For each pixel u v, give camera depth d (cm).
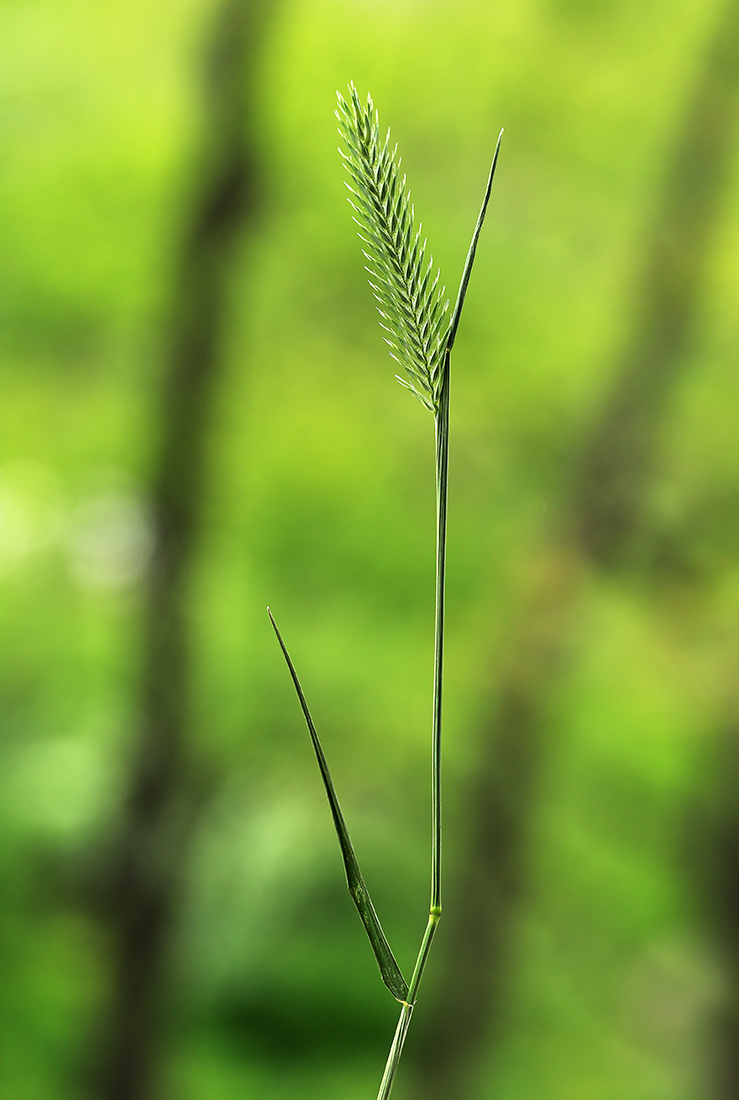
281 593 635
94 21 585
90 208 593
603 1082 554
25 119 593
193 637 610
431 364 73
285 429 620
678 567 575
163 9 575
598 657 590
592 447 589
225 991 517
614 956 595
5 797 545
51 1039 521
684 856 595
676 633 575
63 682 602
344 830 75
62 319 607
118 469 617
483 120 572
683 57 568
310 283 599
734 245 576
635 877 612
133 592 611
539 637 595
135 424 617
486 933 591
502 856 604
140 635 607
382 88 571
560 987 593
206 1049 517
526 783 611
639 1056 566
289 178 584
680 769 594
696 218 577
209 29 572
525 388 604
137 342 610
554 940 601
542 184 582
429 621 632
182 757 581
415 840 599
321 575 638
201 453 609
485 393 612
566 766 614
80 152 592
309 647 629
